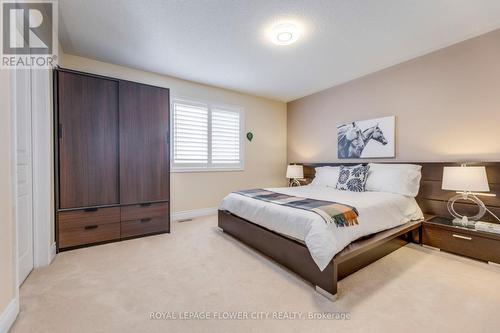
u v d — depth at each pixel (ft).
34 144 6.88
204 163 13.57
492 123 8.18
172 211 12.47
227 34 8.21
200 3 6.62
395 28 7.86
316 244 5.76
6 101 4.48
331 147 13.99
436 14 7.11
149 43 8.85
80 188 8.46
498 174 7.88
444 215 9.19
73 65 9.77
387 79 11.13
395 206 8.30
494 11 6.97
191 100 12.96
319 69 11.26
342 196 8.88
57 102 8.00
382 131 11.28
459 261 7.51
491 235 7.20
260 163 15.97
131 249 8.48
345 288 5.97
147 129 9.89
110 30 7.95
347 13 7.06
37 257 6.98
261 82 13.08
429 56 9.68
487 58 8.23
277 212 7.34
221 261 7.52
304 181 15.31
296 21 7.46
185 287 5.98
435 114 9.57
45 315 4.85
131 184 9.53
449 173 8.09
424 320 4.76
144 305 5.24
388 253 8.10
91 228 8.71
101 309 5.08
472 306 5.22
